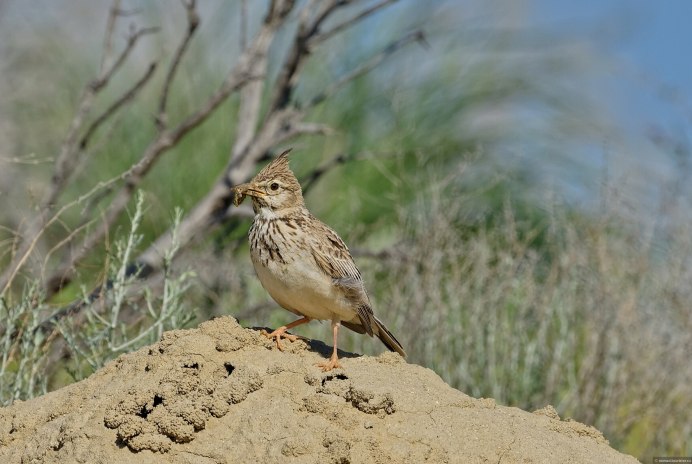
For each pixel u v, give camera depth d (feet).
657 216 49.32
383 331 31.94
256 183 31.60
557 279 48.32
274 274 31.19
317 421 25.36
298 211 31.78
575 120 57.98
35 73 58.23
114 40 59.41
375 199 54.39
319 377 26.37
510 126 57.41
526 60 59.47
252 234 31.89
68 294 43.83
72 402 27.35
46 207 40.01
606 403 44.65
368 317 31.60
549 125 57.77
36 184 50.14
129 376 27.48
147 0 59.41
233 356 27.66
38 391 34.63
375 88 57.06
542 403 44.96
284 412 25.50
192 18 44.11
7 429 27.35
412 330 45.42
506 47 59.52
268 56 57.98
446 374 45.11
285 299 31.55
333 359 27.99
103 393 26.99
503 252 49.03
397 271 47.73
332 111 56.65
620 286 46.98
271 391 26.18
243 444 25.04
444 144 56.34
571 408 45.16
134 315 41.73
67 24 59.88
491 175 55.36
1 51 58.34
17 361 35.94
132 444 25.07
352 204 53.57
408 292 46.32
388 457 25.04
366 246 53.26
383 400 25.77
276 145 49.80
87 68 58.13
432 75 57.98
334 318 31.60
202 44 57.77
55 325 35.42
